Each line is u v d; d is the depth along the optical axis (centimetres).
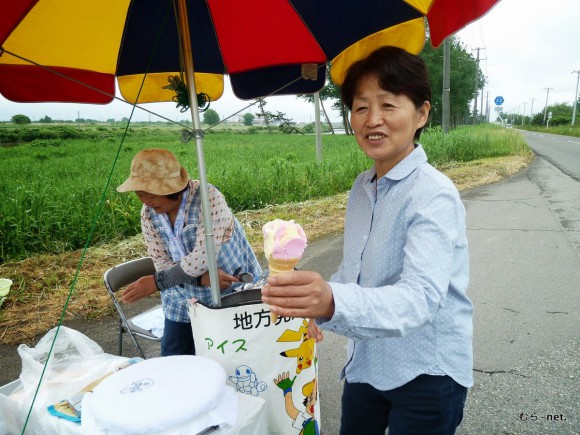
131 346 378
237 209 841
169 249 237
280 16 231
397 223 140
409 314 108
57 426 145
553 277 487
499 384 305
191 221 225
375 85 138
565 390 296
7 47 216
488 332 374
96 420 138
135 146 2561
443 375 145
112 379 154
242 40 250
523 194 989
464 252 145
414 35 208
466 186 1123
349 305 101
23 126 4281
